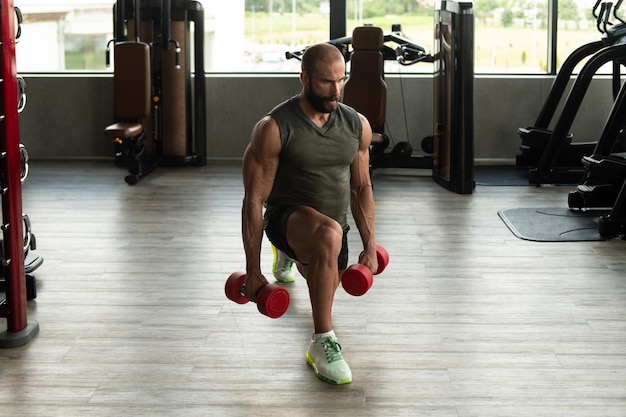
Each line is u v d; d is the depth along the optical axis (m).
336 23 7.91
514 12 7.83
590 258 4.36
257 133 2.76
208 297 3.71
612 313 3.48
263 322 3.38
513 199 6.00
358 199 2.96
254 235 2.77
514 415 2.53
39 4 8.05
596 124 7.73
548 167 6.49
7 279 3.11
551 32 7.79
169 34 7.13
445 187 6.45
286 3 8.01
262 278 2.79
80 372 2.86
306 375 2.83
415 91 7.82
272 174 2.80
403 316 3.45
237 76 7.95
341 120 2.81
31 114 8.03
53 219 5.36
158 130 7.56
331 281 2.77
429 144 7.25
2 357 3.00
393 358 2.99
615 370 2.87
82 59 8.15
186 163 7.58
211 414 2.54
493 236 4.88
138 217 5.42
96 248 4.60
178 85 7.49
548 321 3.39
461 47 6.03
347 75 7.38
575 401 2.63
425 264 4.26
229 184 6.66
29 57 8.13
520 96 7.75
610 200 5.27
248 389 2.72
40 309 3.55
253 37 8.06
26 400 2.64
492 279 3.99
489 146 7.81
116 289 3.84
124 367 2.90
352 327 3.32
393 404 2.61
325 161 2.82
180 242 4.74
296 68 8.11
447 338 3.19
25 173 3.15
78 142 8.05
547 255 4.43
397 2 8.00
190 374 2.84
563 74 6.80
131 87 6.90
